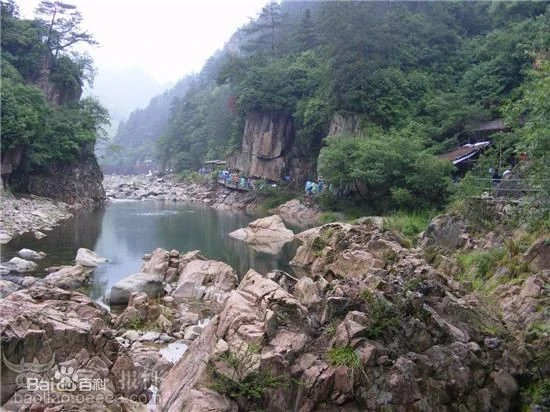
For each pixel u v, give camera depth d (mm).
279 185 59594
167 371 12062
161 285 20312
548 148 15570
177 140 107312
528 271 15906
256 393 9266
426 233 23984
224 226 41031
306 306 11664
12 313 10734
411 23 59375
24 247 28609
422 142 40938
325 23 54250
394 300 11547
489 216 21359
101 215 47375
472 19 63281
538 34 36438
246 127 65875
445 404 10180
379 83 49281
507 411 10641
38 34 59125
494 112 43562
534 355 11555
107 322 15109
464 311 12367
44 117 50250
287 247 31500
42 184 50906
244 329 10383
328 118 52750
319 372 9742
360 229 25656
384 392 9703
